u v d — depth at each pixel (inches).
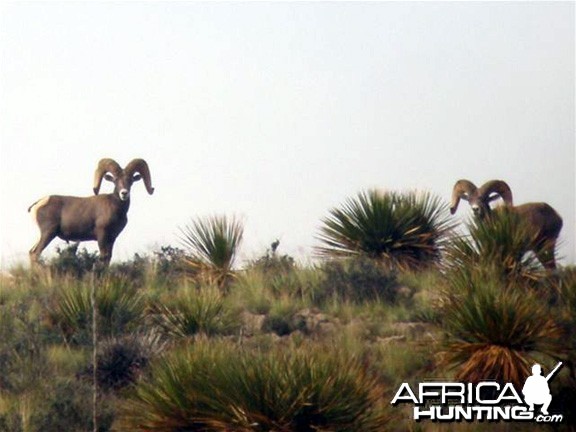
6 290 2454.5
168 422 1895.9
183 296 2321.6
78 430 1984.5
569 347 2041.1
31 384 2100.1
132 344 2149.4
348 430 1872.5
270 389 1865.2
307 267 2571.4
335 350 1973.4
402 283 2488.9
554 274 2292.1
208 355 1945.1
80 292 2292.1
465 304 2048.5
